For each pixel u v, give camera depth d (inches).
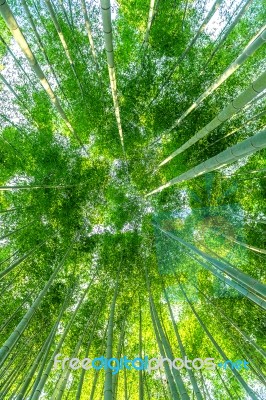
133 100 427.8
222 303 447.8
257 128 424.5
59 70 425.7
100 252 457.4
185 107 422.6
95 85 428.1
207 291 457.7
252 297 265.7
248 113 422.0
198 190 449.1
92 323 426.9
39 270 429.4
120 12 426.0
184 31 413.1
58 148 436.5
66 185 431.5
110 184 455.5
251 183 446.3
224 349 448.5
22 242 428.5
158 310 448.8
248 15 402.0
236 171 443.8
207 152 428.5
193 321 464.4
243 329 432.1
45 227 435.2
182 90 422.6
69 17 416.5
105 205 455.8
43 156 428.8
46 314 415.8
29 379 258.5
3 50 415.2
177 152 359.9
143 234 464.8
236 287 288.8
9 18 155.7
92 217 454.3
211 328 454.0
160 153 446.9
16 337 219.5
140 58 424.8
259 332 429.7
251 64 412.8
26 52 193.5
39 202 430.9
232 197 447.8
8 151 428.5
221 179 447.5
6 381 312.3
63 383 265.6
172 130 432.8
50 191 434.9
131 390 445.4
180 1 404.8
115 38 429.4
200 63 418.6
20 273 424.5
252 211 446.0
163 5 406.3
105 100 430.9
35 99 430.6
